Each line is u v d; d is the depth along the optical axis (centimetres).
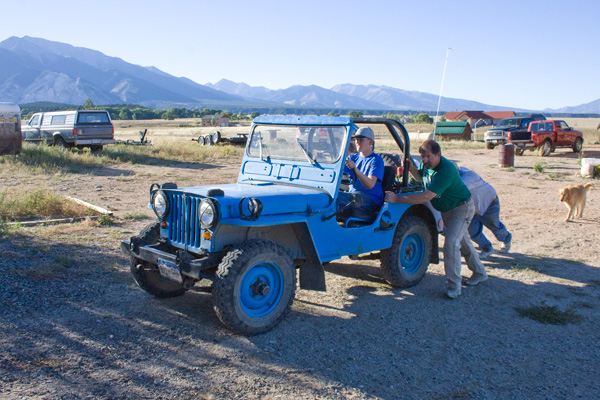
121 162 1769
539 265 682
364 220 528
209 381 347
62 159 1605
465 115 10538
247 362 378
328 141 495
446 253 547
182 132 6788
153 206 462
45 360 359
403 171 561
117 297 493
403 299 540
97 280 534
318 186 489
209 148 2295
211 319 455
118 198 1074
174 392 330
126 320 441
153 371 355
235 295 402
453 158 2277
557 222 952
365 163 540
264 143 548
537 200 1184
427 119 11875
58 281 520
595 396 356
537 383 371
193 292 525
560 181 1508
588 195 1259
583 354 421
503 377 379
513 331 464
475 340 441
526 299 552
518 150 2478
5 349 370
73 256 607
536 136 2428
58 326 417
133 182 1320
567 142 2588
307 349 406
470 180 672
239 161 1989
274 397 332
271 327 434
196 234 425
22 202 869
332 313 489
